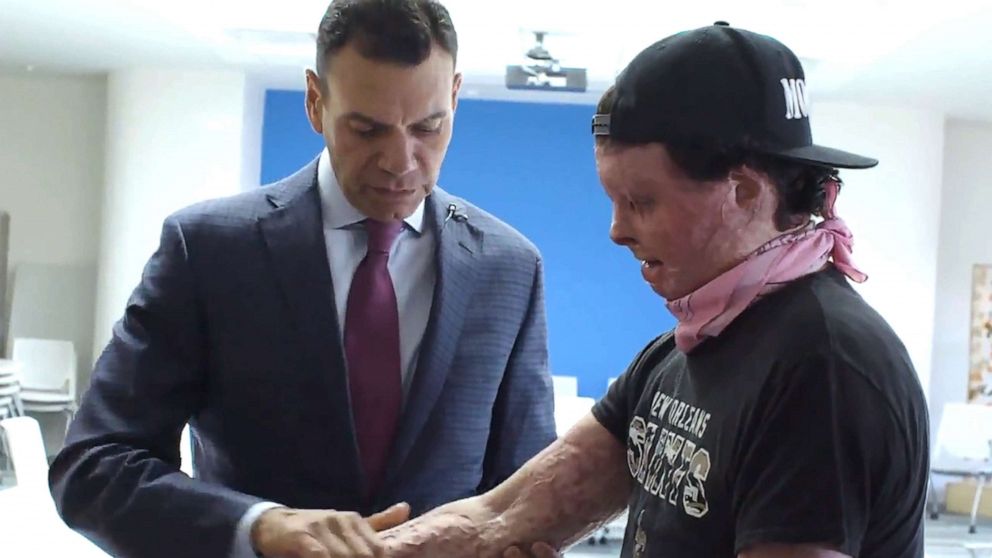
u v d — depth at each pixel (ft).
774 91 3.08
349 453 4.50
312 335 4.49
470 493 4.81
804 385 2.89
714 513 3.08
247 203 4.66
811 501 2.82
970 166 25.27
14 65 23.98
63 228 25.68
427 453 4.63
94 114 25.59
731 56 3.07
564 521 4.08
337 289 4.64
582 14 17.08
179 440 4.64
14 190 25.63
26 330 25.49
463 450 4.72
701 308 3.22
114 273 23.08
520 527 4.08
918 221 22.99
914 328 22.94
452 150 25.30
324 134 4.42
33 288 25.55
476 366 4.75
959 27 16.15
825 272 3.20
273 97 25.30
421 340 4.66
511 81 18.58
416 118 4.15
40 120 25.59
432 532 4.02
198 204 4.70
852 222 23.06
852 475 2.83
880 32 17.08
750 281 3.13
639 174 3.13
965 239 25.31
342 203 4.63
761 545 2.88
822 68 19.58
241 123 22.98
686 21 17.02
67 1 17.58
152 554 4.06
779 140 3.06
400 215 4.47
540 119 25.23
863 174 22.94
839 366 2.87
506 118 25.26
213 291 4.48
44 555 8.98
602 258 25.17
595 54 19.57
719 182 3.06
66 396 23.75
